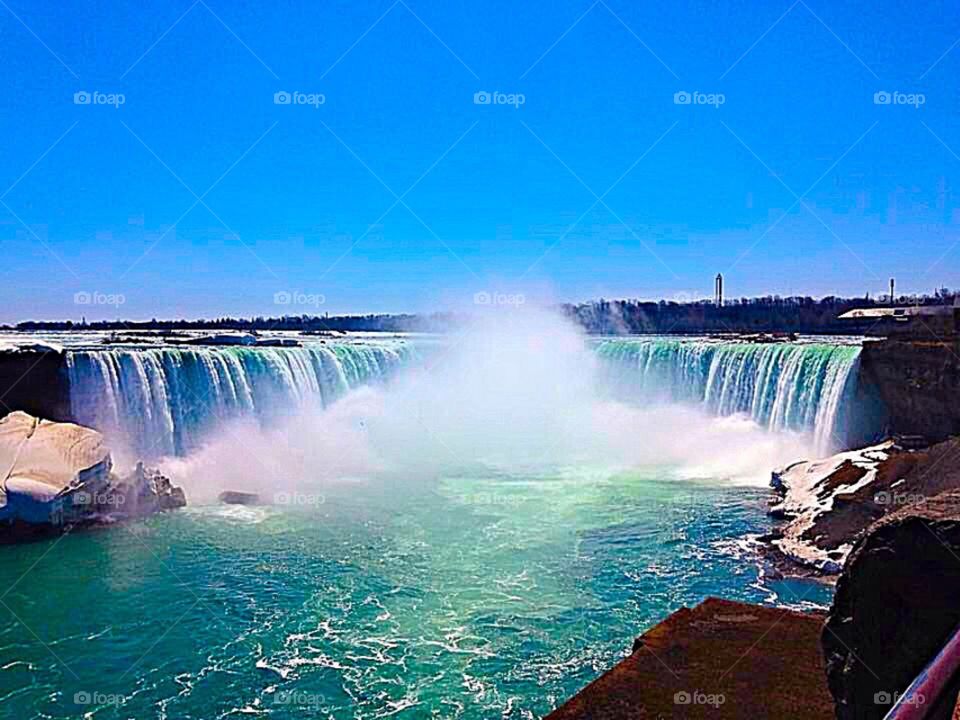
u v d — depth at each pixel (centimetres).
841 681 534
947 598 492
